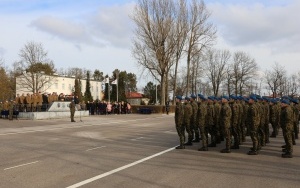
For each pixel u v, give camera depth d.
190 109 14.92
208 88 85.12
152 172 9.81
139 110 50.12
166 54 51.28
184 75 70.69
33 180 8.77
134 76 117.38
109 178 9.01
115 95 80.25
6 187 8.07
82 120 32.59
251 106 13.43
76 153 13.27
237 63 83.31
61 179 8.88
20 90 80.06
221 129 14.48
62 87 93.88
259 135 14.77
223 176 9.33
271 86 73.38
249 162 11.58
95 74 124.56
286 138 12.65
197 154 13.29
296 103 17.58
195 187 8.09
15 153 13.25
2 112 34.47
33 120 31.97
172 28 50.97
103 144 16.03
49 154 13.00
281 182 8.67
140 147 15.15
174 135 20.20
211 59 83.19
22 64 70.94
